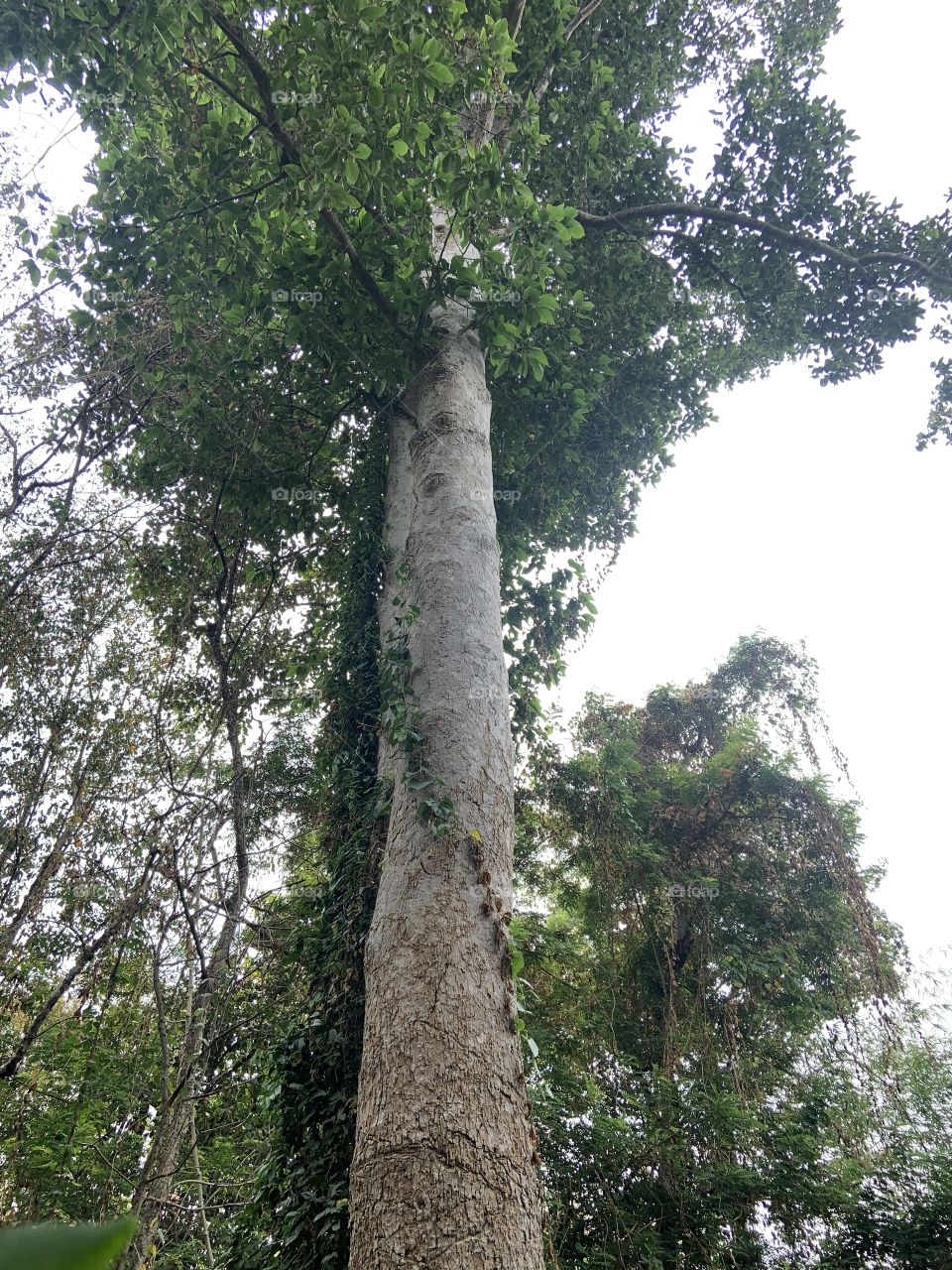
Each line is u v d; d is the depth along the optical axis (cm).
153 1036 864
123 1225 38
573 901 1397
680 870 1362
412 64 655
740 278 1259
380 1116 416
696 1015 1190
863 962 1282
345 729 859
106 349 1028
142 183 788
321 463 1129
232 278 817
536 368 848
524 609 1182
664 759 1625
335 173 677
